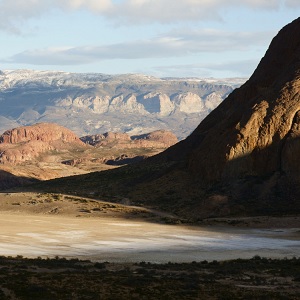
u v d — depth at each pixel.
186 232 102.06
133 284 48.44
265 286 51.28
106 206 135.38
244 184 133.75
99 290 45.59
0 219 114.31
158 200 142.00
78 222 114.31
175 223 114.12
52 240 86.56
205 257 74.31
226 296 45.38
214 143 147.50
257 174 136.62
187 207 132.62
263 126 139.75
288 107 141.25
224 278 54.69
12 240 84.69
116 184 166.50
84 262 63.50
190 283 49.69
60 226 105.38
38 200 146.25
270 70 171.38
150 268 60.16
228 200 129.88
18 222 109.81
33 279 48.31
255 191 131.25
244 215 123.50
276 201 127.25
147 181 160.38
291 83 147.88
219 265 63.94
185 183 146.38
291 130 137.75
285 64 168.62
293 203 125.50
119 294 44.72
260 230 106.19
